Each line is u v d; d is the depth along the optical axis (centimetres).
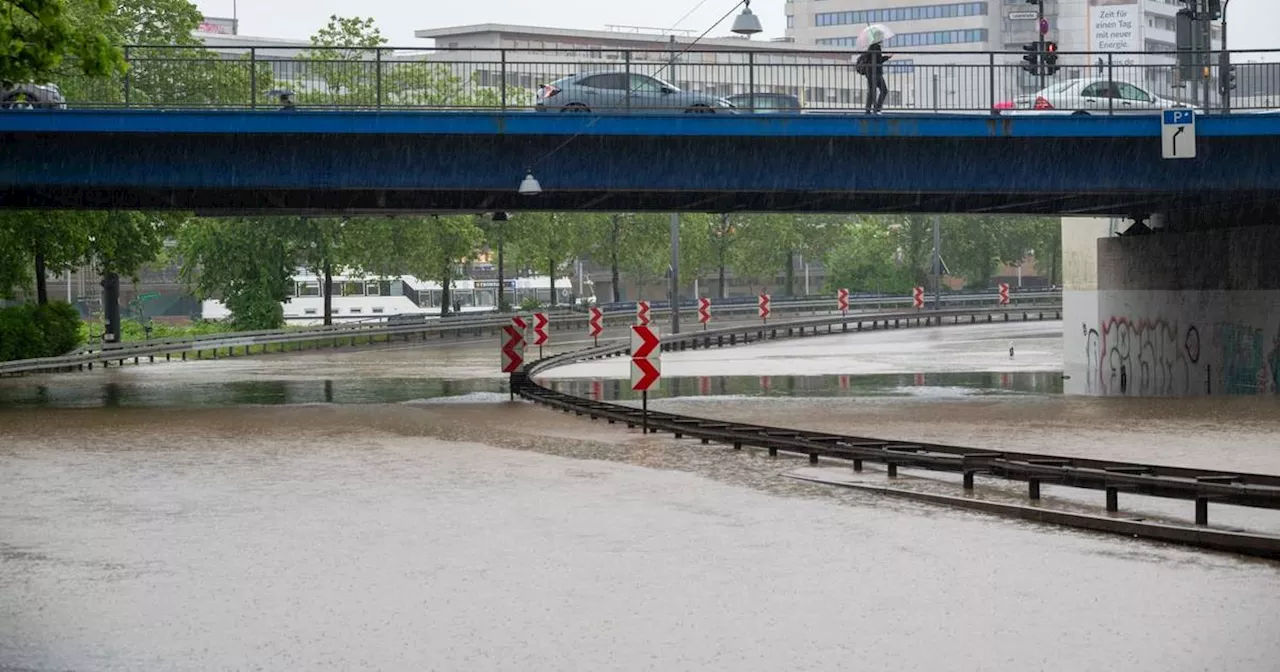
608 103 3869
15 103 3459
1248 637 1144
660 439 2752
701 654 1113
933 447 2248
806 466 2314
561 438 2777
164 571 1460
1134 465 1983
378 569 1458
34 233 5662
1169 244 4344
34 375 5281
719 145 3684
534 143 3675
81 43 1823
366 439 2789
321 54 7606
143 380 4922
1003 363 5378
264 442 2744
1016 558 1488
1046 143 3678
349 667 1091
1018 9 18712
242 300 7488
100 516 1823
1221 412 3256
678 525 1714
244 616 1259
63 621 1248
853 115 3588
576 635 1177
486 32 16912
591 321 6119
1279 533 1591
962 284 13725
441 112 3556
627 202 4309
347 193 4103
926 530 1669
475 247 8588
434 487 2073
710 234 10925
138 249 6275
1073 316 5084
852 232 12256
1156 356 4428
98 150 3591
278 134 3597
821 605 1273
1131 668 1057
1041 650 1109
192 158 3625
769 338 7488
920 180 3700
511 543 1599
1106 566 1441
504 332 3850
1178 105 3819
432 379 4794
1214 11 3938
